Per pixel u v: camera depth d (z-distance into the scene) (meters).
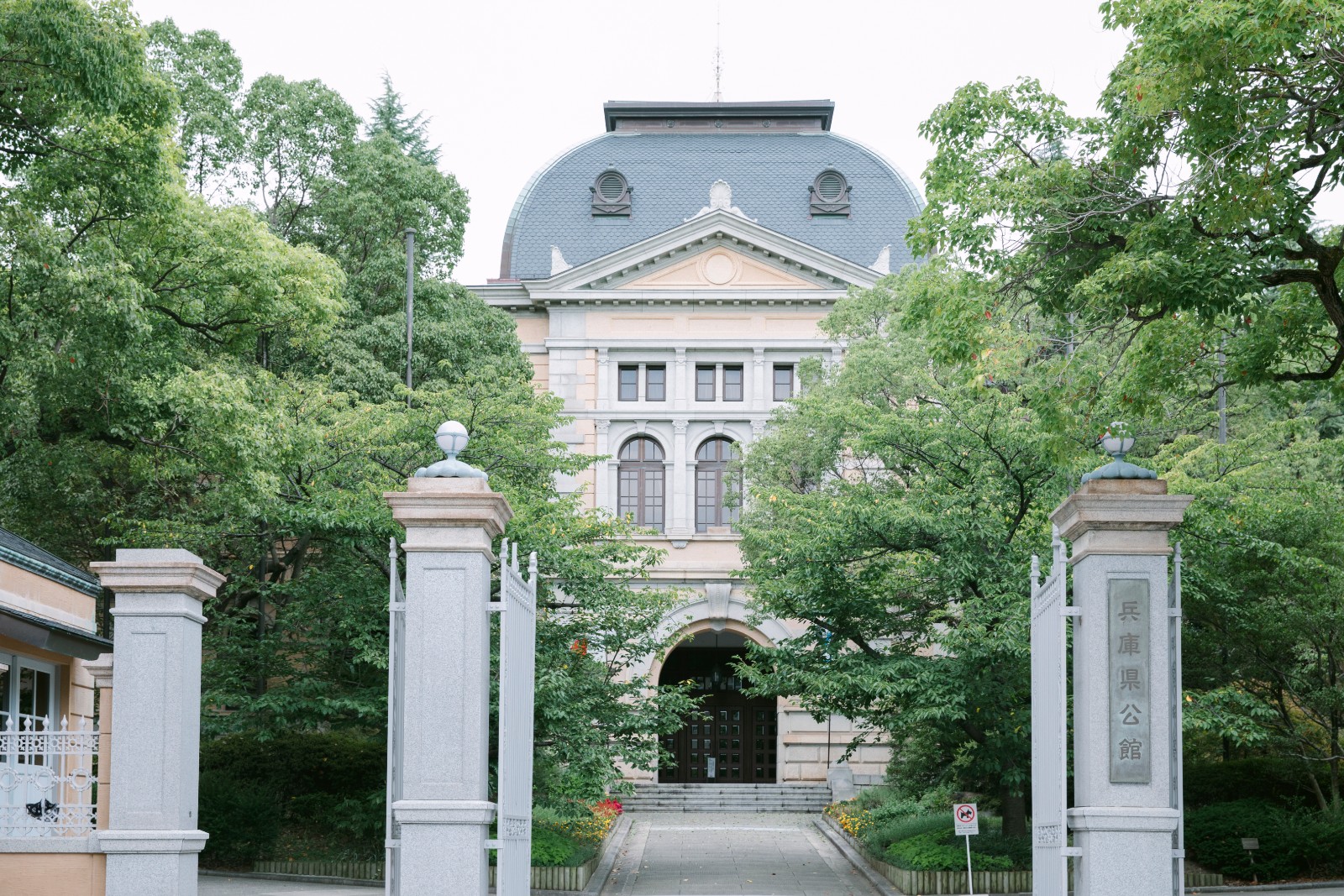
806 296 45.03
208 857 24.59
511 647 11.70
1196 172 14.23
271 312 25.33
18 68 19.72
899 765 33.88
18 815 14.02
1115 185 16.05
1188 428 27.34
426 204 36.00
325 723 30.73
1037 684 12.72
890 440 25.09
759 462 35.84
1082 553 11.76
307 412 26.53
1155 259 14.27
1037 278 18.27
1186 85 13.65
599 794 25.11
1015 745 23.70
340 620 24.91
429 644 11.49
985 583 23.50
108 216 22.19
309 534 26.11
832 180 47.69
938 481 24.64
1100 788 11.39
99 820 13.66
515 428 26.86
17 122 20.64
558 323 45.72
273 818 25.08
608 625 26.44
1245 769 26.83
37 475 25.89
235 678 25.27
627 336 45.62
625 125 49.81
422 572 11.59
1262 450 26.00
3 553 19.95
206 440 23.00
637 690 27.47
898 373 32.28
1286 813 24.55
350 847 25.23
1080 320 17.70
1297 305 16.20
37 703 21.09
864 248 46.81
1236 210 14.01
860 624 26.14
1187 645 24.53
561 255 46.19
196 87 33.25
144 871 13.27
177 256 24.12
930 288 17.27
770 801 41.88
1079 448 16.61
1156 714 11.45
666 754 26.59
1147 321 15.63
